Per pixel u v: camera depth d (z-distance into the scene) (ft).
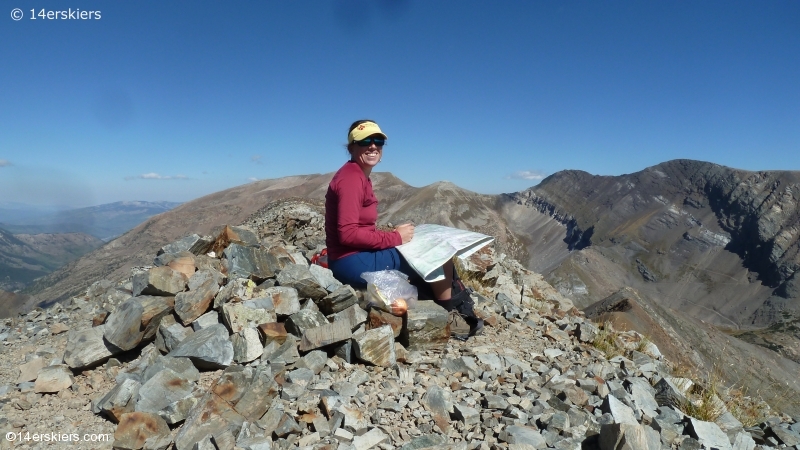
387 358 15.93
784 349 489.67
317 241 35.19
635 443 11.35
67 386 14.05
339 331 15.75
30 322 22.21
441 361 16.80
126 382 12.79
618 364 19.89
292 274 17.34
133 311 15.07
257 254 19.20
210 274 16.78
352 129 16.76
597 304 88.74
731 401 18.19
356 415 12.59
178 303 15.61
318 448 11.14
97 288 25.80
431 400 13.71
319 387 14.06
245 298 16.19
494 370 16.69
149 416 11.76
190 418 11.72
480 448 11.70
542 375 16.85
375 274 17.60
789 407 22.36
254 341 14.76
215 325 14.96
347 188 16.72
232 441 10.83
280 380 13.89
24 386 14.21
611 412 13.96
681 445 13.05
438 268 17.98
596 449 12.28
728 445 13.28
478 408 13.97
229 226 23.00
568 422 13.16
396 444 11.69
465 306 19.22
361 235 16.88
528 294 32.99
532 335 21.88
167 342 15.29
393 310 17.07
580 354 20.33
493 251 42.42
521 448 11.50
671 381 18.02
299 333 16.28
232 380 12.31
